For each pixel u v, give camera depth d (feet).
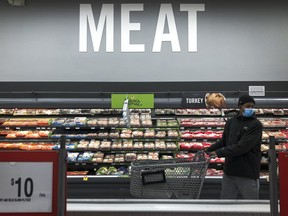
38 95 16.88
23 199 6.31
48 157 6.40
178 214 6.82
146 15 17.78
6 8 17.80
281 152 6.42
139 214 6.84
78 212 6.85
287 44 17.76
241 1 17.84
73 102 16.80
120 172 16.16
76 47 17.74
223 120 17.71
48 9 17.83
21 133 17.06
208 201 7.34
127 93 16.83
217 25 17.80
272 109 17.84
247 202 7.32
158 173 8.89
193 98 16.70
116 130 17.66
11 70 17.63
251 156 10.93
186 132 17.25
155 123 17.81
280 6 17.84
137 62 17.70
